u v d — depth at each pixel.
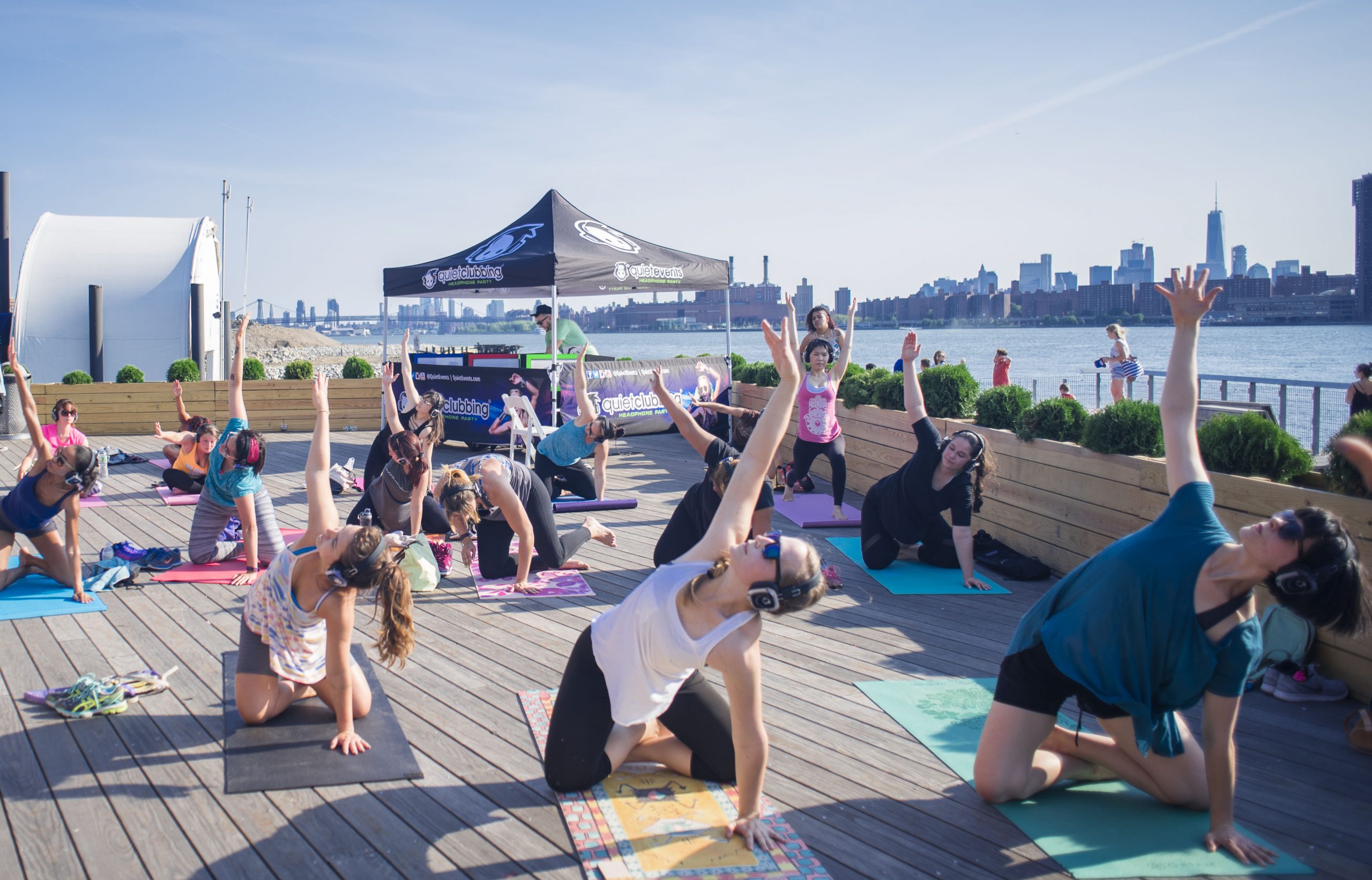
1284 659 4.20
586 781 3.09
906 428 8.29
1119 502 5.57
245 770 3.23
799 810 3.08
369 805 3.05
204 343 23.88
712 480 5.10
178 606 5.25
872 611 5.41
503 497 5.50
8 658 4.40
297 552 3.44
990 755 3.07
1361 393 8.55
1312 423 8.80
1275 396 10.13
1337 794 3.24
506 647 4.65
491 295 12.41
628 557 6.61
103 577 5.51
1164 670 2.70
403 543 3.52
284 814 2.98
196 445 8.73
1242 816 3.08
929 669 4.46
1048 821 3.01
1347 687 4.07
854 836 2.92
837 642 4.86
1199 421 7.62
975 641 4.89
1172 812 3.07
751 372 12.73
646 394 12.25
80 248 23.73
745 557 2.48
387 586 3.28
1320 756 3.55
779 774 3.34
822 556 6.72
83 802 3.04
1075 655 2.81
